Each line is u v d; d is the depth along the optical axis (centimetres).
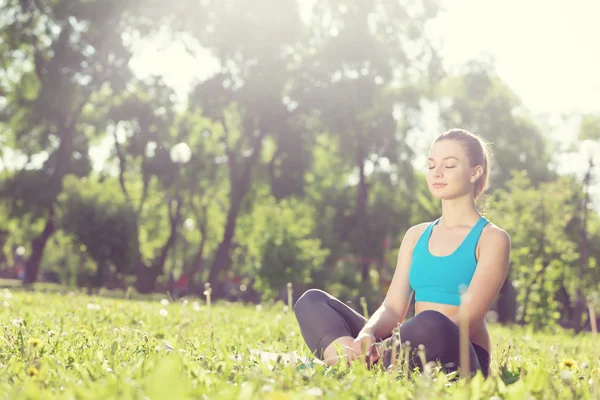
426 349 315
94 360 312
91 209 3816
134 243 3900
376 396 248
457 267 356
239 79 3666
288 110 3747
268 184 4106
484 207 397
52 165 3706
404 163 4084
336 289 3781
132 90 3822
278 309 1435
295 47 3691
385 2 3659
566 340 982
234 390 227
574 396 257
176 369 258
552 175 4212
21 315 629
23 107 3641
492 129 4106
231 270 5319
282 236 3344
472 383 238
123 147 3969
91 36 3569
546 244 2573
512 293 3222
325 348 355
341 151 3938
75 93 3553
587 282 2905
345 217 4531
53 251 5156
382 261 4328
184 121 4134
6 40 3572
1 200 3612
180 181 4200
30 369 266
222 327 697
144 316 749
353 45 3500
